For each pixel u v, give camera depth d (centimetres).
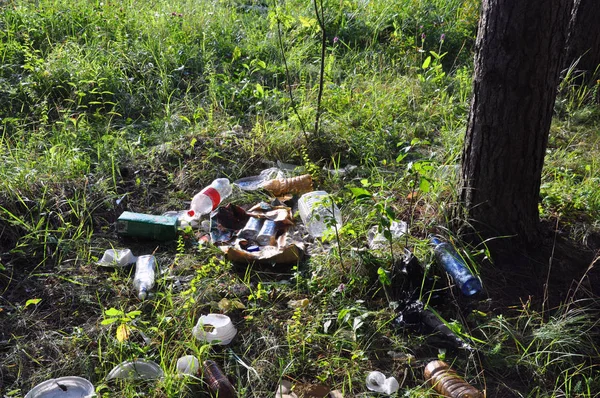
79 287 353
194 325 327
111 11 672
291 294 352
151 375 298
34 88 538
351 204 419
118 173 451
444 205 399
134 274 366
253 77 603
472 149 371
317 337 324
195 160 471
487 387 304
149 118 541
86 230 397
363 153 493
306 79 607
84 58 580
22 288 351
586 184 453
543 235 391
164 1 723
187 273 369
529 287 362
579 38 600
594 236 405
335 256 367
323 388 298
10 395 287
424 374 305
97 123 519
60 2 676
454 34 713
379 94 577
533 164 364
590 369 314
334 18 709
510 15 338
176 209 431
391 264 359
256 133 493
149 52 609
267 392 296
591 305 352
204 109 538
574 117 569
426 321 330
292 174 463
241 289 354
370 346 321
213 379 291
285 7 737
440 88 605
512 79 345
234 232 400
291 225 409
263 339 323
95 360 309
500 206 371
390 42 695
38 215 397
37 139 480
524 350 320
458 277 351
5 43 590
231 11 735
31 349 314
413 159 492
